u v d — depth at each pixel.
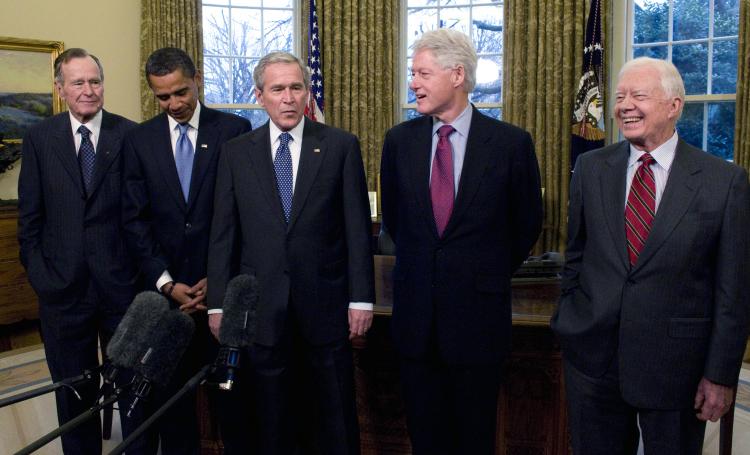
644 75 1.65
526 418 2.49
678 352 1.68
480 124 2.00
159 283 2.29
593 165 1.86
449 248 1.99
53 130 2.36
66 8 5.66
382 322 2.56
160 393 2.38
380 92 6.23
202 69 6.11
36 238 2.39
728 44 5.29
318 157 2.12
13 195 5.31
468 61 1.93
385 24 6.21
